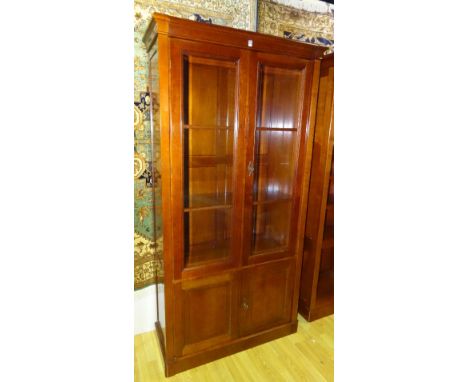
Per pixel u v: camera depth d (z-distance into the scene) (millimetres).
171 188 1455
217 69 1671
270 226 2037
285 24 2037
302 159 1781
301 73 1678
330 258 2604
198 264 1625
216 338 1759
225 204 1672
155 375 1673
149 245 1893
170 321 1603
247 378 1670
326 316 2227
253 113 1570
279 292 1907
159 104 1376
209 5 1782
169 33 1313
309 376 1690
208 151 1828
